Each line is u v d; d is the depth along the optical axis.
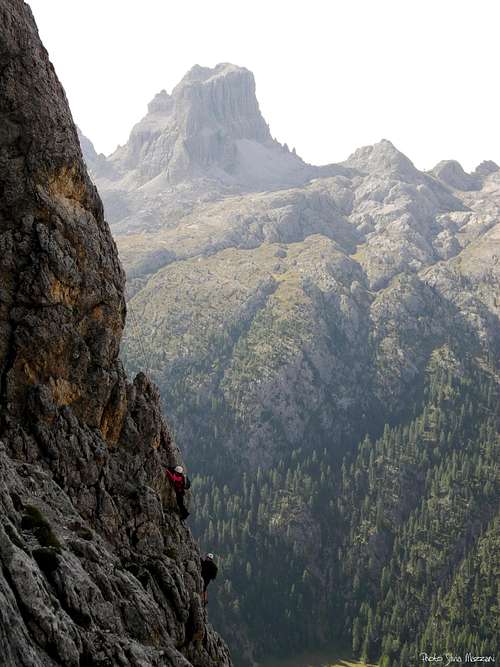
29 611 15.26
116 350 30.89
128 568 25.30
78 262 28.92
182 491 32.94
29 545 18.42
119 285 31.42
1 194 27.81
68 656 15.38
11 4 29.59
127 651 17.83
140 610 21.08
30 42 29.81
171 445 35.22
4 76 28.64
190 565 30.69
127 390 31.70
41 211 28.14
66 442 26.45
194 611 27.73
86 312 29.14
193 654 27.28
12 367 26.11
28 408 25.89
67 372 27.69
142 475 30.48
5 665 13.33
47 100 29.47
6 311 26.62
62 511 23.00
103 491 27.23
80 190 30.28
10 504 19.16
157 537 28.91
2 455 21.95
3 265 26.94
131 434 31.08
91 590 18.67
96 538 22.58
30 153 28.45
